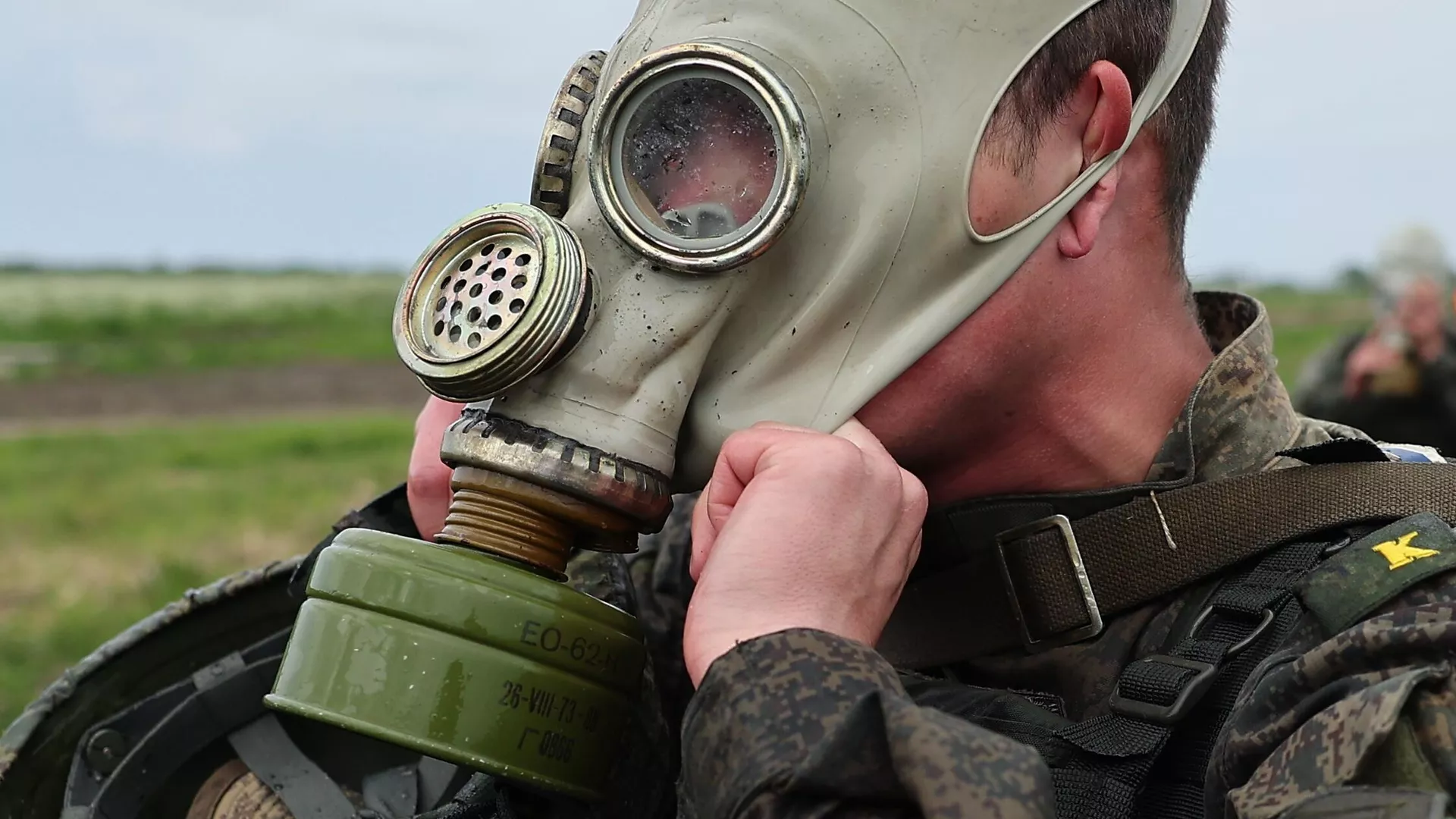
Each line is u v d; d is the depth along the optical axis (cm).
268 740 132
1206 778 93
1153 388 114
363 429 1146
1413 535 93
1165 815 100
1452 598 89
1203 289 131
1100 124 106
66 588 548
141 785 129
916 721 82
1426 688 80
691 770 89
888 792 82
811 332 102
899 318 104
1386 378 420
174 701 132
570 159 106
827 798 83
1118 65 109
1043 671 112
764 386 103
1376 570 91
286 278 4484
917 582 117
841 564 95
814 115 101
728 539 95
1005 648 112
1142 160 112
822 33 102
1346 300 1908
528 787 118
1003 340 107
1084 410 111
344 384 1734
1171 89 111
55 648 446
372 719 94
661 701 136
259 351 2077
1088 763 101
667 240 99
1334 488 106
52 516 702
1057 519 110
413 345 100
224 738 133
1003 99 104
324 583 98
